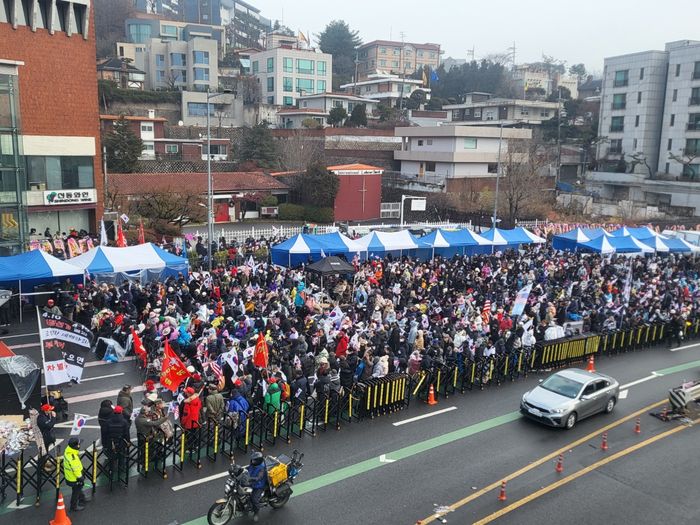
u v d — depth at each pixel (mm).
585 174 82438
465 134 66188
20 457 12914
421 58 146500
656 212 67375
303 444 16250
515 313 25000
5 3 36500
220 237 40438
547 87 139000
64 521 11820
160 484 13805
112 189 49469
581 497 14000
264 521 12500
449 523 12719
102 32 115938
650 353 26531
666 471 15445
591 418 18938
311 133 78250
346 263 30938
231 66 109250
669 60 74750
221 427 15453
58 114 39625
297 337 21062
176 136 76688
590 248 40188
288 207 59781
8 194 29672
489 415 18797
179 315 22516
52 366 16078
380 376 18859
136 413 15664
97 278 28266
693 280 36562
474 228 52875
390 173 72625
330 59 107312
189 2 145000
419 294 28750
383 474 14703
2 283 26406
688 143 72500
